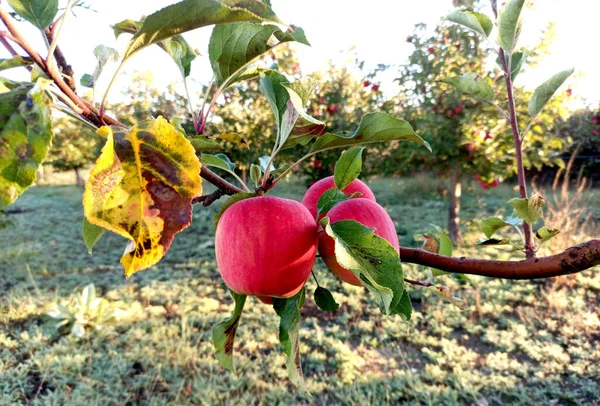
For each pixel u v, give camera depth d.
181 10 0.59
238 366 3.92
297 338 0.85
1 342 4.34
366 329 4.66
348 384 3.71
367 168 8.04
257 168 0.98
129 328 4.72
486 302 5.18
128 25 1.01
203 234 9.25
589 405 3.33
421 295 5.39
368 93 8.18
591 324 4.59
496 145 6.39
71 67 0.76
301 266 0.79
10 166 0.45
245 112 8.14
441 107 6.93
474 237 7.83
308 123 0.79
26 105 0.46
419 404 3.43
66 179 22.06
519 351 4.21
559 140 6.61
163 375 3.82
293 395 3.58
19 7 0.65
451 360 4.03
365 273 0.62
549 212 7.55
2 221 7.36
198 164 0.53
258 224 0.78
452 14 1.22
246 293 0.81
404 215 9.93
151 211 0.51
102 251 7.88
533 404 3.38
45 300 5.41
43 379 3.67
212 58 0.99
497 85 6.27
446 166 7.40
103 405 3.42
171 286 6.00
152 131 0.54
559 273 0.82
